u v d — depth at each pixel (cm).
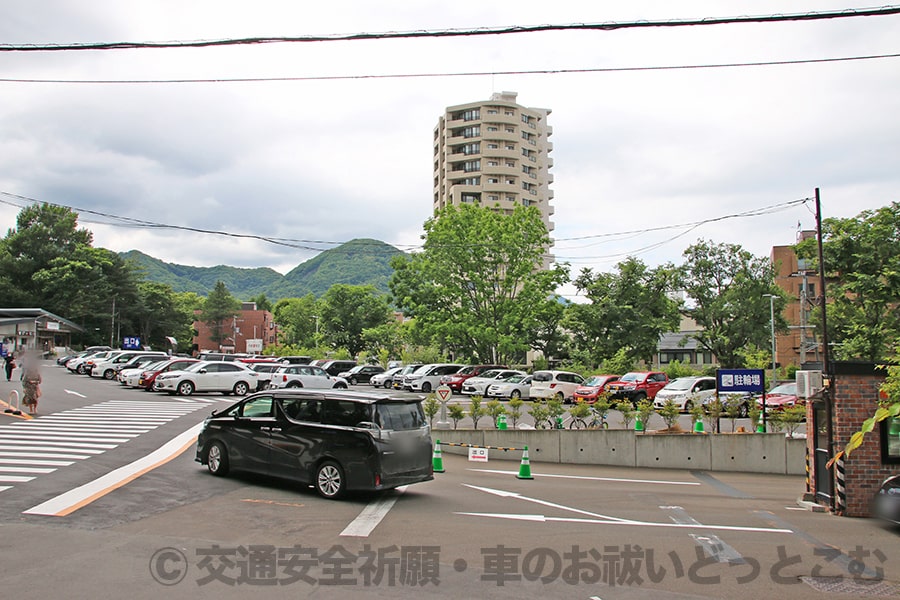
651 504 1372
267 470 1264
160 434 1911
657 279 4731
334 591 689
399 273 4994
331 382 3591
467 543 912
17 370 4147
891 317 3516
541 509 1228
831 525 1183
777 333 5150
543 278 4791
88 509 1016
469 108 10038
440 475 1667
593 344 4791
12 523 919
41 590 657
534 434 2100
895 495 1091
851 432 1297
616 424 2697
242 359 5128
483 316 4850
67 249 8225
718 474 2022
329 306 8819
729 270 4762
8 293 7406
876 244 3553
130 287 8744
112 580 696
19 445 1625
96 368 4253
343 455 1177
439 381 4138
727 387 2258
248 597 663
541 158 10788
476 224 4816
